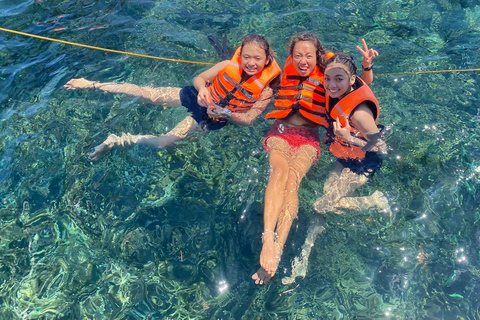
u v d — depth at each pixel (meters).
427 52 3.00
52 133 2.49
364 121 2.12
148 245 2.06
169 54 3.01
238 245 2.04
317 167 2.30
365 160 2.24
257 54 2.27
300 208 2.13
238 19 3.31
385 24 3.26
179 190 2.26
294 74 2.35
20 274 1.95
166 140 2.41
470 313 1.79
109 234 2.10
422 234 2.05
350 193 2.19
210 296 1.89
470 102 2.64
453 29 3.19
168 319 1.82
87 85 2.66
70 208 2.18
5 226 2.11
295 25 3.23
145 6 3.44
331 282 1.91
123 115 2.58
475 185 2.22
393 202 2.16
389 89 2.72
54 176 2.30
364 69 2.41
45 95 2.71
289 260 1.96
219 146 2.44
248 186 2.24
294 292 1.89
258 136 2.47
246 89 2.39
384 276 1.92
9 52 3.02
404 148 2.39
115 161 2.36
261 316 1.83
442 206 2.14
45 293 1.90
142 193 2.25
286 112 2.33
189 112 2.49
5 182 2.27
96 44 3.09
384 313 1.81
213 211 2.17
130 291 1.92
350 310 1.83
